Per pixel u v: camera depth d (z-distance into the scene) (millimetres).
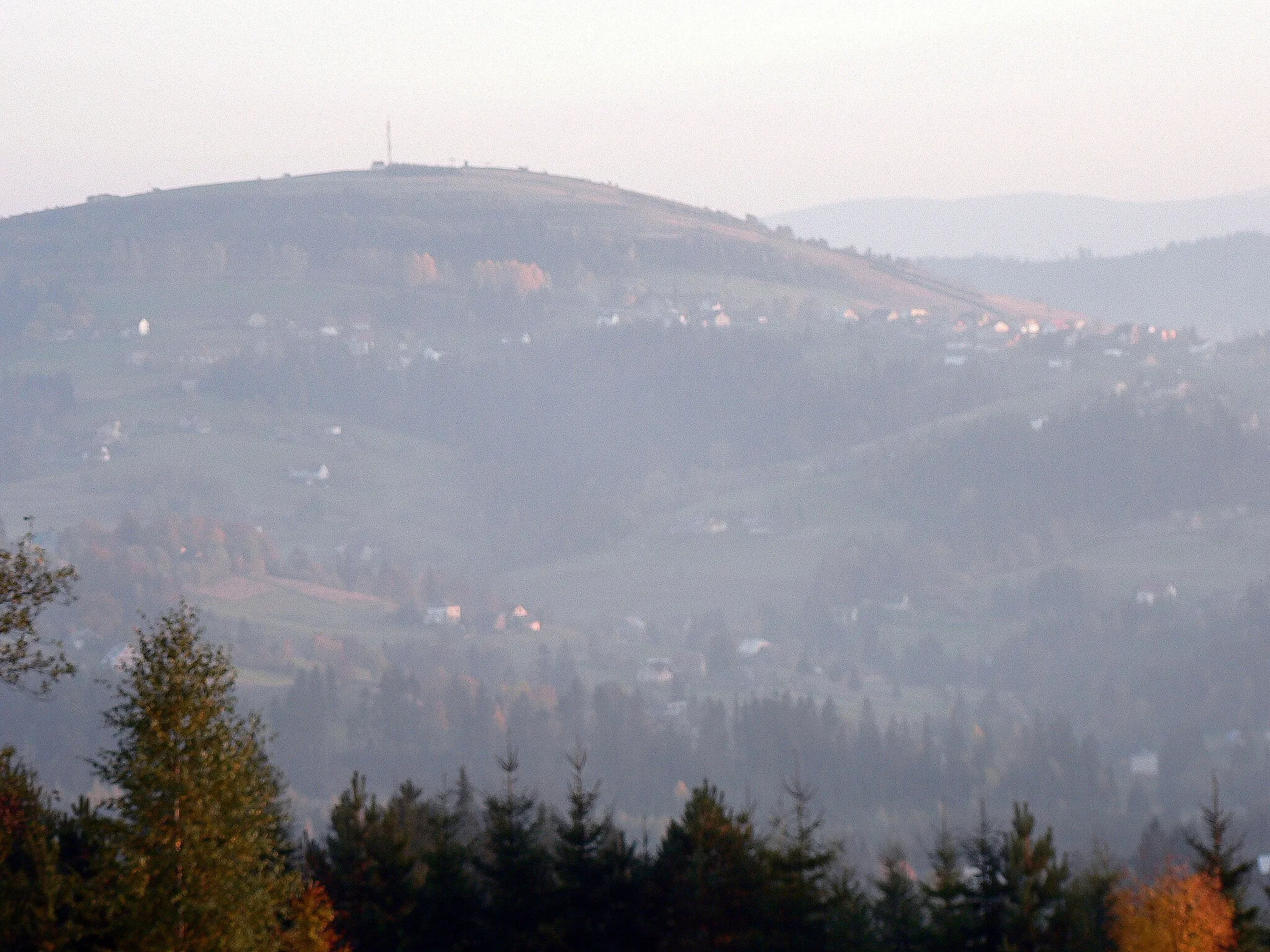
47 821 170625
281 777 139500
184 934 123688
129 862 124000
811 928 174625
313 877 180375
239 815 127375
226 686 131125
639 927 175375
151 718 125500
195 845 124688
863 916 188625
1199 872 176375
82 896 139000
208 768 126375
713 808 177875
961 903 175500
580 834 181625
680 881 174125
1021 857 173125
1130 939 171125
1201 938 167375
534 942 174125
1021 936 168250
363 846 181375
